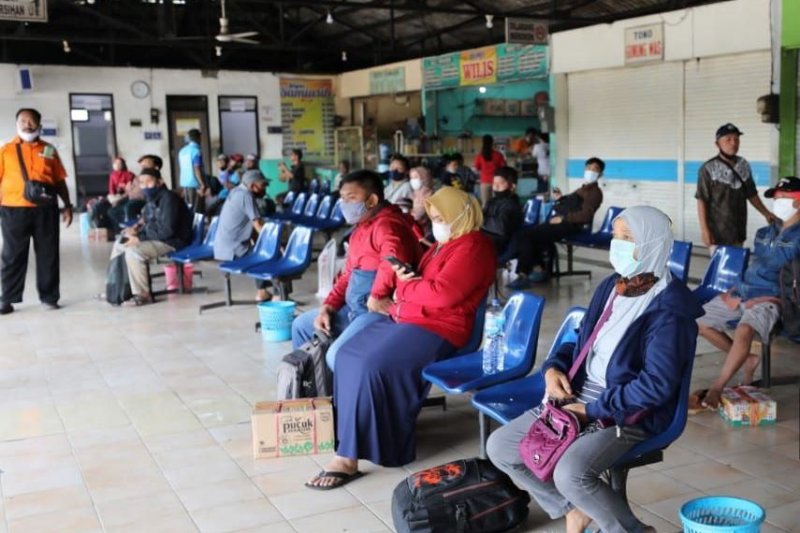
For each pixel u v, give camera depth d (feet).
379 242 14.83
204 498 12.19
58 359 20.12
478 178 42.63
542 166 44.83
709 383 16.81
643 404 9.01
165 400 16.78
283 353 20.07
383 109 60.34
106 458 13.80
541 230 27.63
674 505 11.50
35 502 12.21
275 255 24.18
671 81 35.70
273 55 60.39
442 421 15.11
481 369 12.55
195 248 26.96
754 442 13.66
